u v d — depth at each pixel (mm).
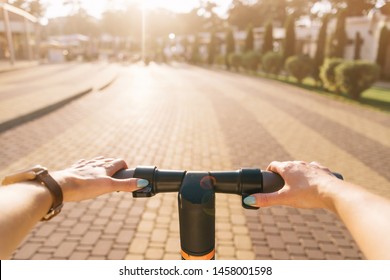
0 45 36344
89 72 24766
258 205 908
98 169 981
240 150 7066
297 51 38125
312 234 3797
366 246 579
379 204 677
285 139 8125
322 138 8367
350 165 6402
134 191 954
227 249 3439
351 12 40750
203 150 6988
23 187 769
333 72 16797
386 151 7418
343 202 735
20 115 8719
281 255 3369
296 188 890
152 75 25594
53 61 38500
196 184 924
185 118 10242
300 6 54000
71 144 7059
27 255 3238
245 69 34562
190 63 49250
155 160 6262
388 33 25453
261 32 41250
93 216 4023
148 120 9766
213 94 16125
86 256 3246
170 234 3670
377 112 12414
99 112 10656
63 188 848
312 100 15141
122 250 3355
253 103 13703
